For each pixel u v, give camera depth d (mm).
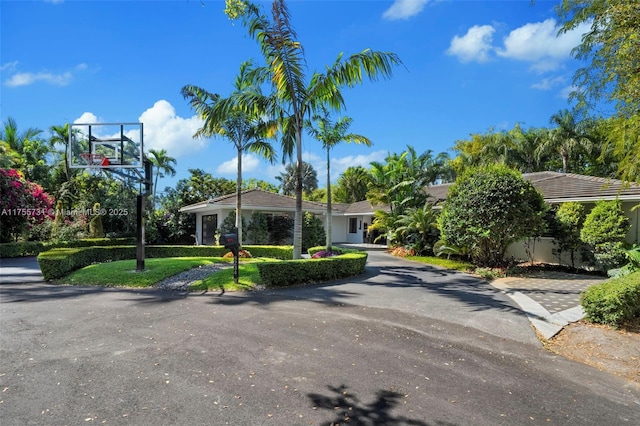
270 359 4336
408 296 8148
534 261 13875
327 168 14328
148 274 9984
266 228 20391
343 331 5500
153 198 26906
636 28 5176
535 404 3400
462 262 14000
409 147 19703
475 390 3654
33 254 16922
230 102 11414
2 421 2914
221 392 3471
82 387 3535
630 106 5629
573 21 6121
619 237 10820
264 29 10445
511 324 6098
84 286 9156
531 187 11445
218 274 10070
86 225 20859
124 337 5070
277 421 2979
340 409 3193
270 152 16328
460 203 11969
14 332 5266
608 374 4199
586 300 6195
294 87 11156
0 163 16562
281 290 8727
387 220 19203
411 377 3916
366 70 10828
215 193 28844
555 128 29578
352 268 10938
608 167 20828
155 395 3391
